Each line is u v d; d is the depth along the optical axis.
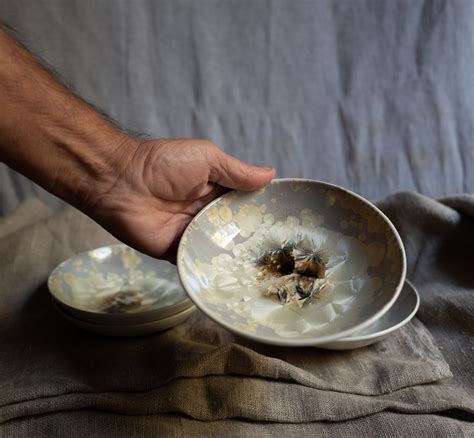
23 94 0.46
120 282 0.61
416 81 0.84
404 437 0.41
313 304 0.43
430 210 0.62
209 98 0.84
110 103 0.83
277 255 0.48
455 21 0.81
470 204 0.61
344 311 0.42
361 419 0.43
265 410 0.43
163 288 0.60
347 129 0.85
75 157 0.48
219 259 0.47
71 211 0.73
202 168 0.49
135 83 0.83
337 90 0.84
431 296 0.57
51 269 0.66
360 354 0.50
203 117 0.85
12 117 0.46
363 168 0.86
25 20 0.79
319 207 0.49
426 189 0.86
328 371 0.47
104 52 0.81
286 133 0.86
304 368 0.48
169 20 0.81
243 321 0.41
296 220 0.49
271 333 0.40
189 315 0.54
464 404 0.43
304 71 0.83
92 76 0.82
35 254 0.67
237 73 0.83
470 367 0.48
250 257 0.48
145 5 0.80
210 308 0.40
